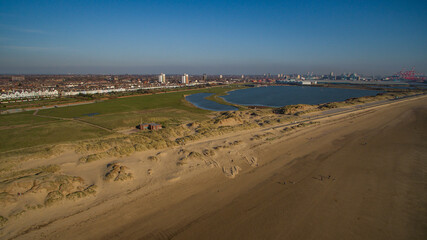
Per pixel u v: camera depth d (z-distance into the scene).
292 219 21.83
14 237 18.03
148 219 21.34
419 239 19.50
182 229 20.22
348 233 20.06
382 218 22.14
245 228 20.50
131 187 26.03
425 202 24.91
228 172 31.00
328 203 24.53
